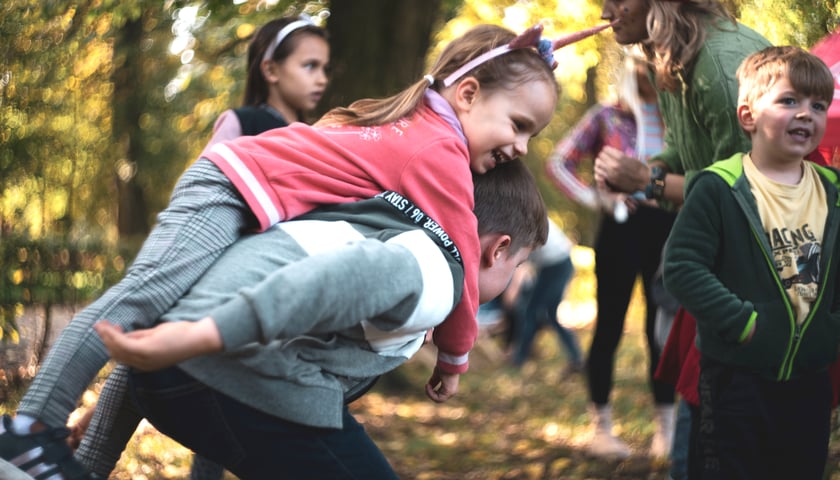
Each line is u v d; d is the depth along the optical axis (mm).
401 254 1866
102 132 6559
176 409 1918
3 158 4500
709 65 2926
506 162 2324
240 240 1971
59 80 4703
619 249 4582
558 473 4426
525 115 2158
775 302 2678
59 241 4828
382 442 5207
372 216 1998
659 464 4352
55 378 1787
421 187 2045
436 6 6336
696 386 2994
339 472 1990
